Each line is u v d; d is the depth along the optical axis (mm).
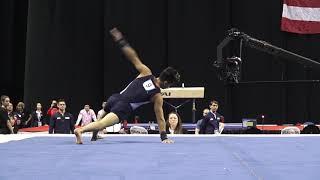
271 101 21609
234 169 4547
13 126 16266
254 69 21656
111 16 22219
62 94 21984
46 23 22016
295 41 21516
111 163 5023
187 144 7332
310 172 4359
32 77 21938
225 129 15266
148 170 4500
